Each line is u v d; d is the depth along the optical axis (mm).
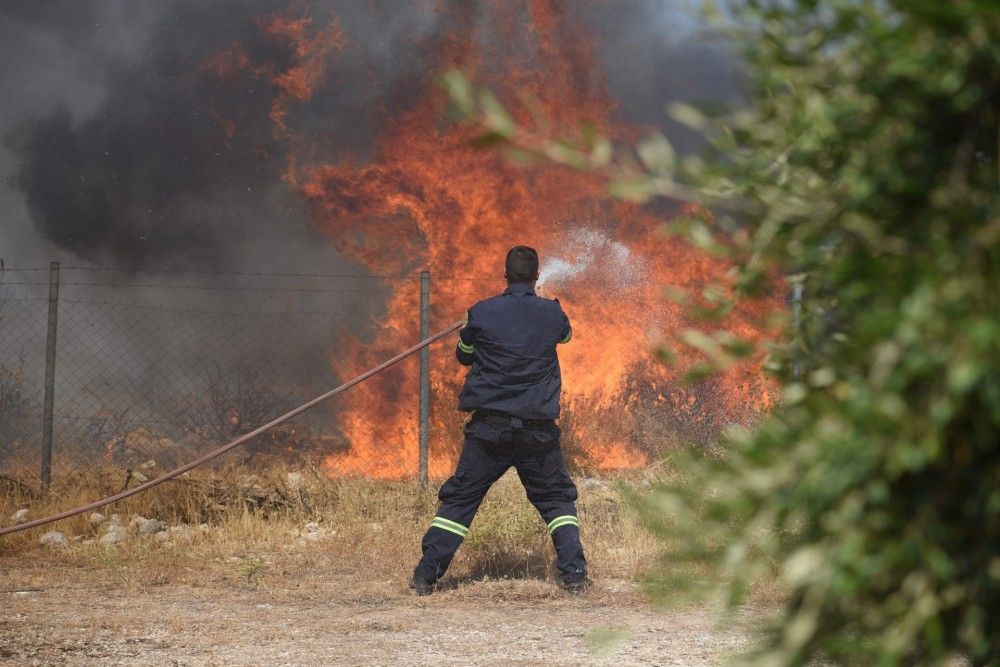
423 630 21109
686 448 5398
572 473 39312
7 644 19844
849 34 4656
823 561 4703
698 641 19516
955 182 4512
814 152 4996
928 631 4602
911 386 4438
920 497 4688
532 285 24828
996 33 4160
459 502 24641
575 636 20297
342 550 29641
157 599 24266
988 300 4203
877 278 4578
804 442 4625
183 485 35500
